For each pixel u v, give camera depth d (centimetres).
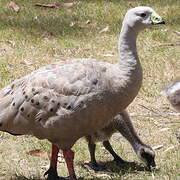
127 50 952
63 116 936
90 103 930
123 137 1174
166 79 1488
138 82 956
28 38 1747
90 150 1088
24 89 960
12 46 1688
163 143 1194
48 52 1650
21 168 1086
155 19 955
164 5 2025
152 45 1706
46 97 941
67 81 937
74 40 1744
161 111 1341
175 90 1238
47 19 1889
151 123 1284
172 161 1104
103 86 932
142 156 1077
